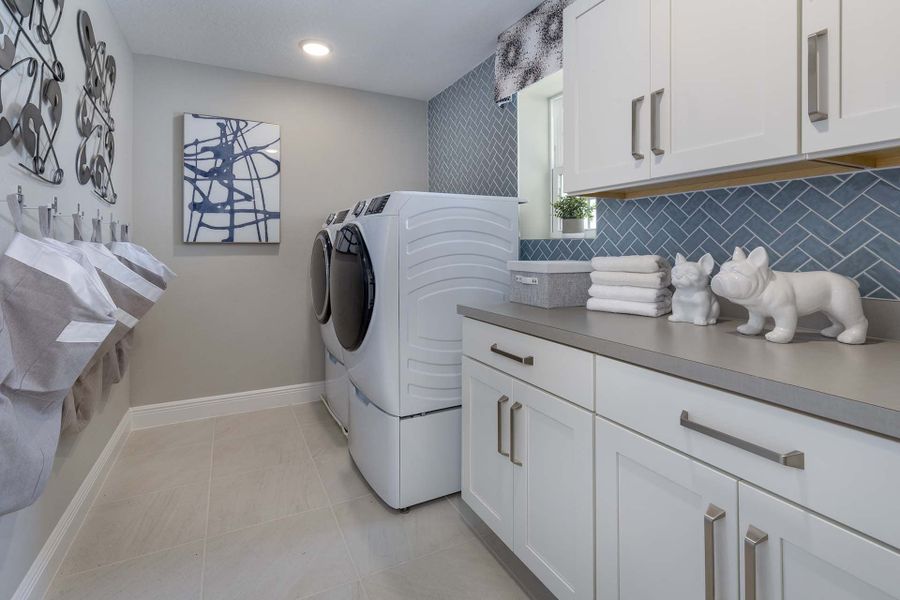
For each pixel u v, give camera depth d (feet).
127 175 8.23
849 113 3.00
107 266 4.67
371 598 4.65
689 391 2.88
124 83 8.03
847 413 2.11
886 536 2.03
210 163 9.13
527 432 4.45
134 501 6.35
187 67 9.03
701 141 3.90
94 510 6.10
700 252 5.06
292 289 10.11
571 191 5.31
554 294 5.42
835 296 3.42
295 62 9.12
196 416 9.36
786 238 4.31
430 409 6.19
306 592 4.72
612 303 5.01
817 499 2.26
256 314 9.82
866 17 2.92
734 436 2.61
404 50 8.59
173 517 5.98
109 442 7.20
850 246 3.89
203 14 7.33
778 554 2.43
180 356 9.21
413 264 5.98
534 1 7.04
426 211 6.06
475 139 9.26
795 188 4.25
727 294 3.53
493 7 7.21
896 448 1.99
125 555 5.22
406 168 11.15
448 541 5.57
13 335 2.97
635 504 3.30
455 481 6.45
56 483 4.95
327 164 10.30
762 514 2.49
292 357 10.20
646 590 3.23
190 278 9.22
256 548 5.39
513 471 4.68
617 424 3.43
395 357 5.93
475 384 5.36
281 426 9.06
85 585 4.74
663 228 5.45
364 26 7.74
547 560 4.22
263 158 9.58
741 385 2.55
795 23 3.26
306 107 10.06
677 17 4.07
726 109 3.70
